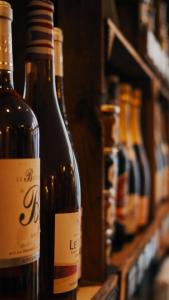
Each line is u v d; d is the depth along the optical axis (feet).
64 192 1.76
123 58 3.37
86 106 2.35
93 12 2.37
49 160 1.75
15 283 1.42
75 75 2.38
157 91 4.74
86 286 2.28
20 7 2.17
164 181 6.09
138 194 3.88
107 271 2.51
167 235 5.39
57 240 1.73
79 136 2.35
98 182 2.34
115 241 3.32
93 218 2.35
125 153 3.44
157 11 5.51
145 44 3.83
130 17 3.80
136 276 3.12
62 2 2.41
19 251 1.42
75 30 2.39
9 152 1.42
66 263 1.76
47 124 1.78
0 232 1.38
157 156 5.31
